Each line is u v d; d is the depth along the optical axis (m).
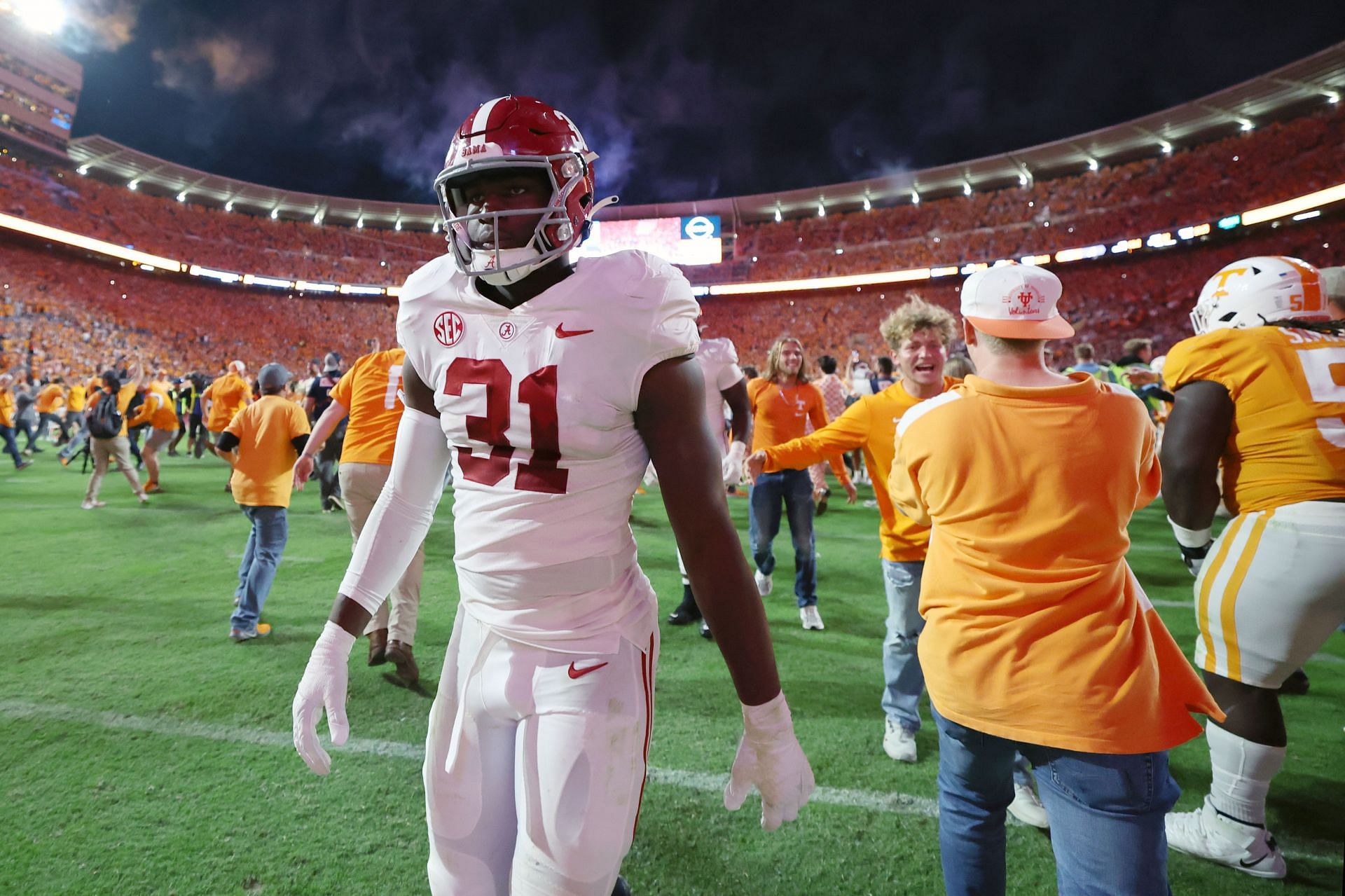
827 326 33.44
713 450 1.08
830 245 35.41
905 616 2.66
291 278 34.25
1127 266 28.75
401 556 1.30
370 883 1.95
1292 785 2.52
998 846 1.53
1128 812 1.28
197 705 3.03
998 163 31.83
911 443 1.61
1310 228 25.34
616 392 1.04
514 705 1.08
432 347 1.14
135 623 4.07
